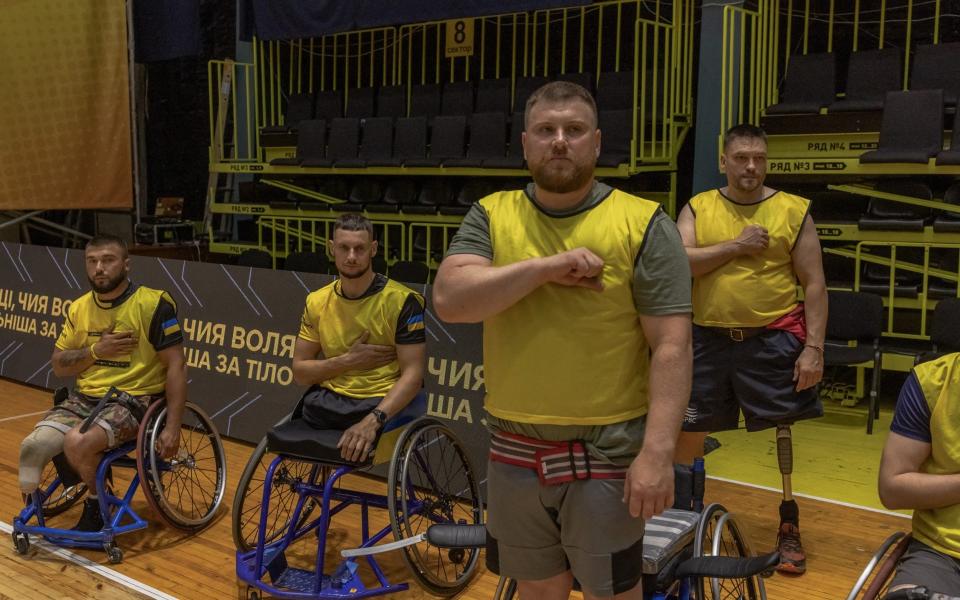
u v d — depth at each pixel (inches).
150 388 171.2
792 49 326.6
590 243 82.9
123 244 170.4
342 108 404.8
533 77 357.7
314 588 138.8
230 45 449.1
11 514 179.6
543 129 81.5
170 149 472.1
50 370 272.2
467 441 182.1
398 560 159.2
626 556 86.6
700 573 101.3
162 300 170.6
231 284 225.0
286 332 215.6
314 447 143.9
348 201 378.9
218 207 401.7
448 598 145.9
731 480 197.5
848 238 260.1
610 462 84.9
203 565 157.6
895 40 308.7
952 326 210.7
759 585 117.3
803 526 171.0
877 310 231.3
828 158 271.9
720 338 151.4
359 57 409.7
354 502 154.3
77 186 384.5
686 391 82.4
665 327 82.7
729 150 150.3
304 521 162.4
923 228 248.2
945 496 93.0
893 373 284.8
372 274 155.3
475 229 87.8
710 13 282.4
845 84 318.0
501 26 393.1
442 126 352.8
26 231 433.4
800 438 229.3
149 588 148.3
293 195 404.5
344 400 152.5
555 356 83.7
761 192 153.6
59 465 166.1
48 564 157.8
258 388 219.3
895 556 98.0
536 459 86.7
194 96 459.2
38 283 275.9
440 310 85.3
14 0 366.6
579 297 82.9
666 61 302.4
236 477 200.4
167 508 164.2
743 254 147.9
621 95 336.8
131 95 388.5
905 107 262.4
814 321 147.7
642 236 82.5
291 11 358.0
